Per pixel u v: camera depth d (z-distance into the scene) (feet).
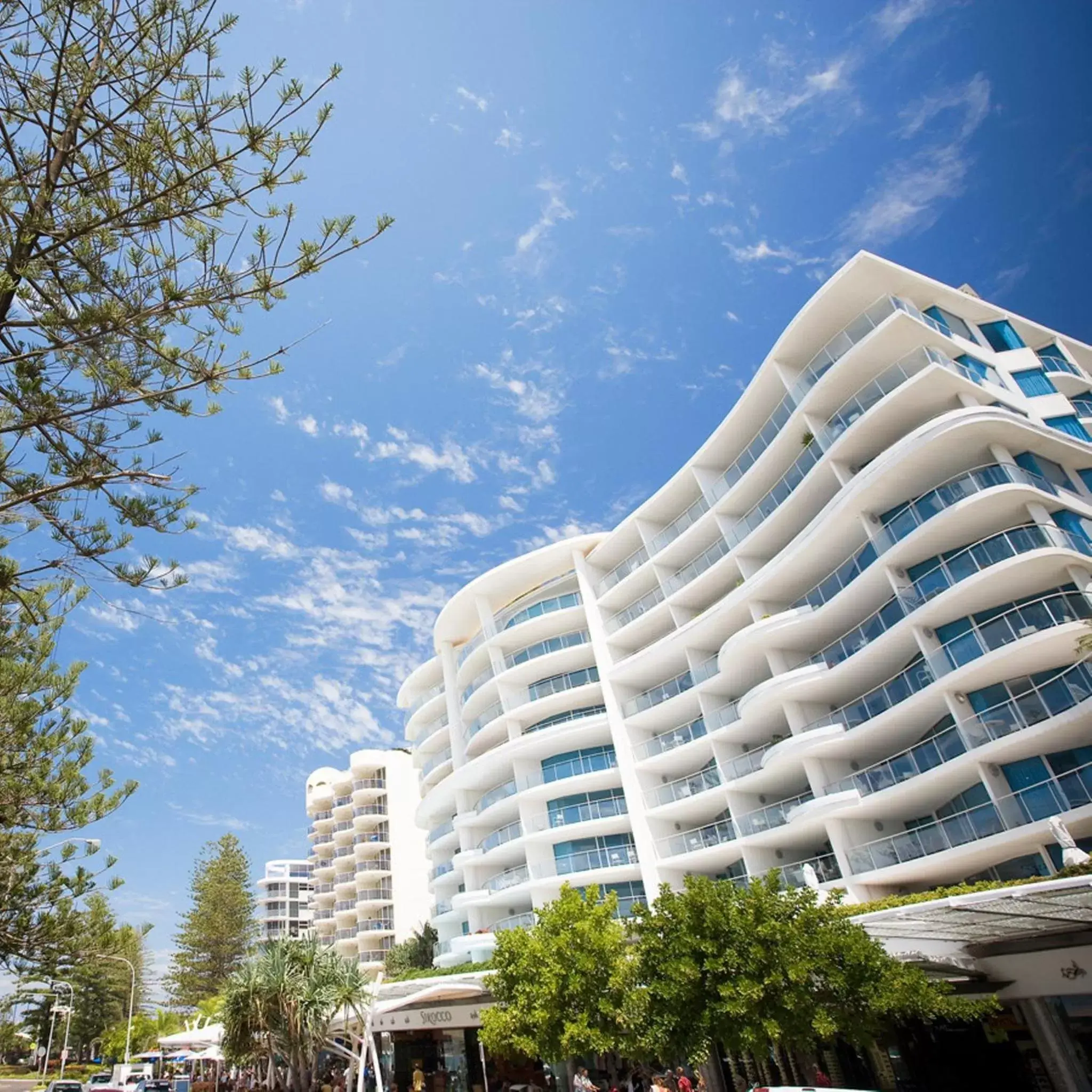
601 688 129.39
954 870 71.92
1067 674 63.77
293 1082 73.67
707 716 108.99
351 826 252.83
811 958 39.96
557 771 129.59
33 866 43.57
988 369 91.15
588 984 49.03
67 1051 220.02
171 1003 198.08
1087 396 101.24
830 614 91.04
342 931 232.94
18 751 40.04
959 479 77.15
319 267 22.80
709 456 123.03
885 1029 43.37
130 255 21.53
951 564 75.00
